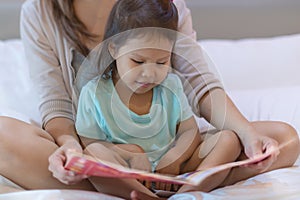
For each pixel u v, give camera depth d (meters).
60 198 0.89
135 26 0.98
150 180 0.87
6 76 1.60
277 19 2.07
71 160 0.82
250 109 1.40
